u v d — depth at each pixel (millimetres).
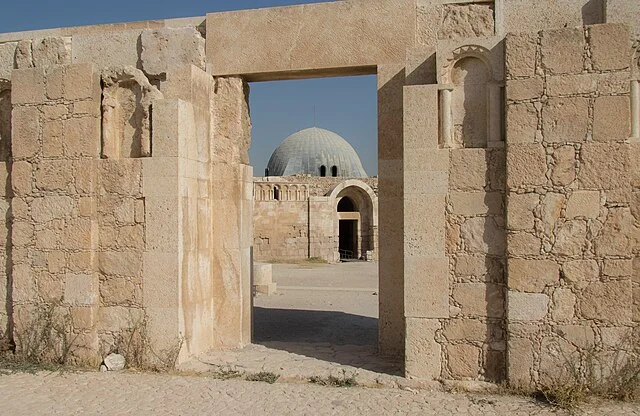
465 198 7672
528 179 7309
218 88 9703
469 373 7652
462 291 7676
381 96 8953
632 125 7223
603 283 7082
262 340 10820
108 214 8859
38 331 8914
